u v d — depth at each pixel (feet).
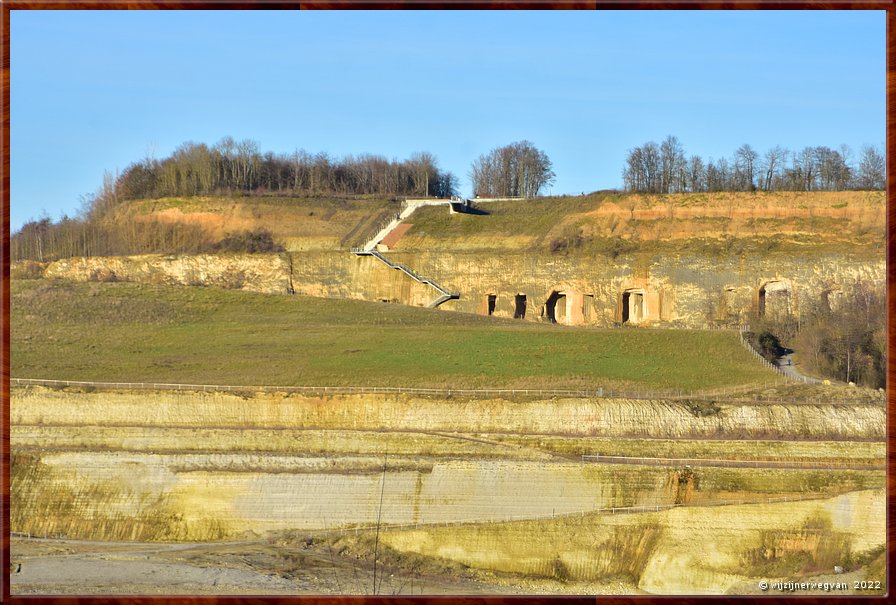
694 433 481.46
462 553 406.21
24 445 481.87
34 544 420.77
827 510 406.00
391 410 504.02
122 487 450.30
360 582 375.25
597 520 408.67
